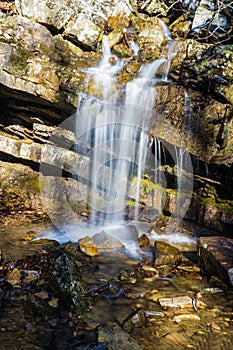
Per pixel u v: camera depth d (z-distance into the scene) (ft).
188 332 9.29
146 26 20.34
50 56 17.48
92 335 8.91
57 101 17.06
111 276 12.34
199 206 16.85
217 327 9.55
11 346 8.36
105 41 18.83
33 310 9.67
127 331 9.12
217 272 12.27
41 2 17.85
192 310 10.36
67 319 9.53
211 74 15.97
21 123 19.30
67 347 8.44
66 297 10.09
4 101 18.60
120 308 10.27
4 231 16.16
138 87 16.92
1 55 16.76
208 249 12.90
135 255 14.40
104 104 16.97
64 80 16.83
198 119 16.03
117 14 19.56
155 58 17.94
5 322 9.23
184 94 16.24
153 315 9.98
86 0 19.22
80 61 17.92
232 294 11.35
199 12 20.89
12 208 18.76
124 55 18.81
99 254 14.20
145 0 22.82
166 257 13.70
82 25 18.33
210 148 15.88
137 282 12.01
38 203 19.13
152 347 8.63
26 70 16.90
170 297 10.99
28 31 17.16
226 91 15.48
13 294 10.57
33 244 14.70
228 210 16.10
